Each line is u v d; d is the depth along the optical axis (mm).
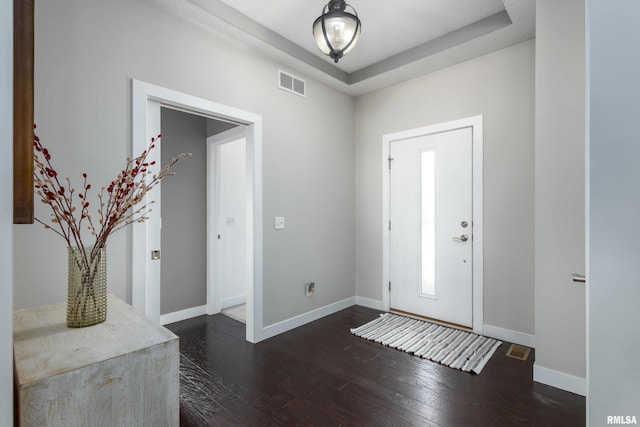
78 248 1228
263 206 2809
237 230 3873
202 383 2068
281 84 2951
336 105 3580
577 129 1923
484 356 2418
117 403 981
